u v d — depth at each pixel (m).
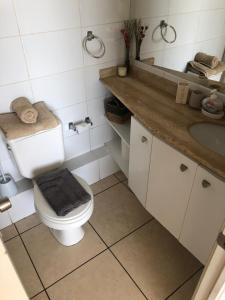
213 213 1.26
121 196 2.23
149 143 1.54
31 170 1.76
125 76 2.06
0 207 0.71
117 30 1.89
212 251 0.83
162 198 1.64
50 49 1.67
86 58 1.86
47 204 1.59
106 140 2.40
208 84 1.54
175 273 1.66
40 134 1.64
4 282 0.64
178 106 1.63
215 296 0.95
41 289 1.60
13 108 1.67
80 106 2.04
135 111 1.59
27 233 1.94
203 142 1.35
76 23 1.68
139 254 1.78
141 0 1.74
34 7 1.50
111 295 1.56
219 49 1.39
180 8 1.51
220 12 1.30
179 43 1.62
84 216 1.56
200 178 1.25
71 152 2.23
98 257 1.77
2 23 1.45
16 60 1.59
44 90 1.80
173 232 1.67
